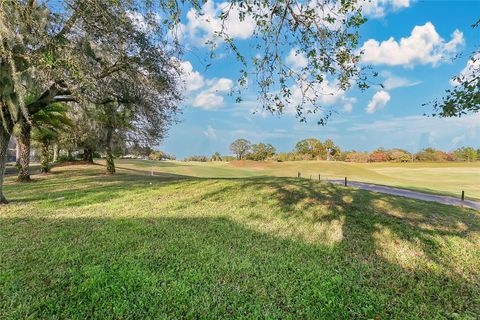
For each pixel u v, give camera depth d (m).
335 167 43.38
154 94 11.30
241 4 3.85
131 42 8.74
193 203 8.84
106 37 8.02
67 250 4.80
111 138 19.73
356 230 6.31
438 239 5.90
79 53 7.59
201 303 3.34
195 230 6.15
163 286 3.69
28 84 7.79
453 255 5.11
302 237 5.89
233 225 6.61
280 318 3.10
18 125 9.19
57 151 31.62
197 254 4.78
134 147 20.41
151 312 3.14
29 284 3.68
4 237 5.46
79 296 3.42
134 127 17.55
